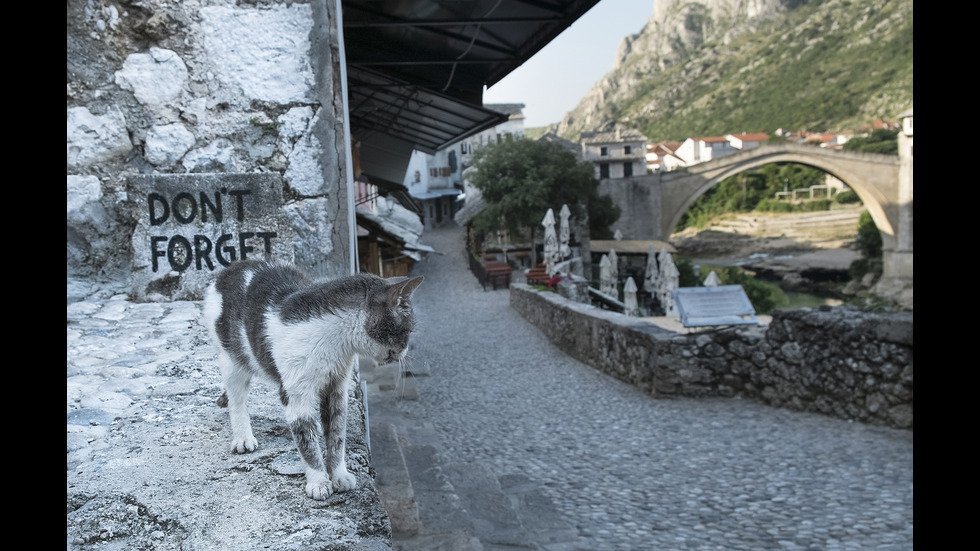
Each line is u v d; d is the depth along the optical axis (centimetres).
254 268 284
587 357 1297
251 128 519
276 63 518
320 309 238
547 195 3981
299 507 230
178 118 517
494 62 917
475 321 2058
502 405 981
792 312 844
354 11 757
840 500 544
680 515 540
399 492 451
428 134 1352
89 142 513
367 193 2300
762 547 470
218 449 275
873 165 5634
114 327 446
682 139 15050
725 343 928
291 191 522
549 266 2719
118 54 512
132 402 327
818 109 12388
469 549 414
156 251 505
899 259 5722
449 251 4647
